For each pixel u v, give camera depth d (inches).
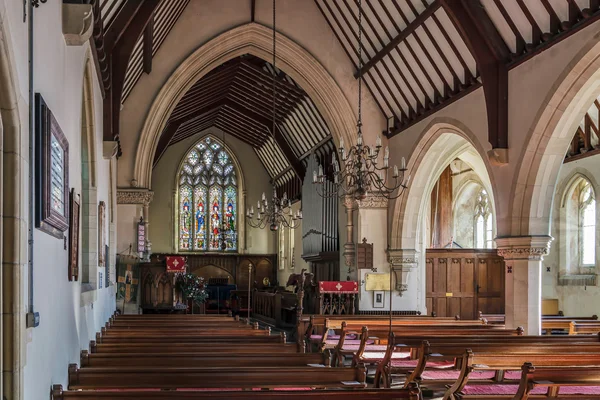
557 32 483.5
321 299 761.0
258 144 1285.7
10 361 171.6
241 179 1327.5
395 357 480.4
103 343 379.2
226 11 772.0
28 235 191.0
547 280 767.1
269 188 1339.8
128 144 749.3
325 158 974.4
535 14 501.0
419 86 694.5
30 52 188.5
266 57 792.9
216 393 203.6
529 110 519.5
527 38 522.9
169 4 659.4
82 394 203.3
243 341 406.0
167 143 1081.4
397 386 430.6
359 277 775.7
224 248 1306.6
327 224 922.7
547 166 523.2
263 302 1031.6
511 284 540.7
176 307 732.0
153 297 731.4
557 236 755.4
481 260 842.8
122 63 553.9
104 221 514.3
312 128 981.2
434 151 725.9
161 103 754.8
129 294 721.6
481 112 593.3
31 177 192.9
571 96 485.1
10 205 173.0
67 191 268.1
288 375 257.1
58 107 248.1
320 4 779.4
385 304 773.3
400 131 761.0
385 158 510.9
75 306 309.1
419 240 795.4
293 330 784.9
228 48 774.5
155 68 755.4
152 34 636.1
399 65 703.7
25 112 181.8
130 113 750.5
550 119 500.7
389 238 778.8
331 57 788.6
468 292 837.2
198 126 1258.0
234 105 1126.4
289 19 783.1
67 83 277.7
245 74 972.6
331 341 594.9
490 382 379.2
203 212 1318.9
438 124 671.8
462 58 608.7
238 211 1327.5
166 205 1295.5
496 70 553.9
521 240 531.5
